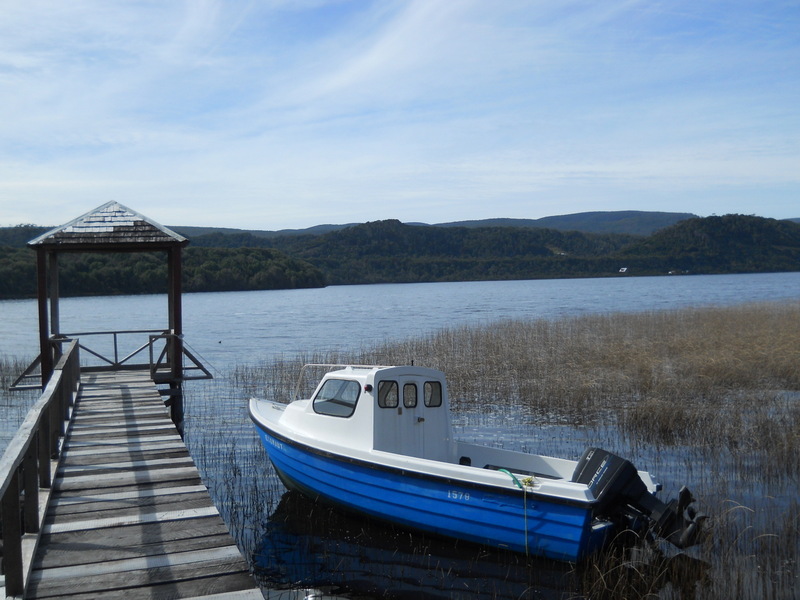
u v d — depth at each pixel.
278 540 8.67
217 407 17.83
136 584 5.59
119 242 15.05
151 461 9.02
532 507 7.62
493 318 53.19
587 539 7.39
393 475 8.60
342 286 194.25
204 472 11.64
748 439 12.81
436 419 9.61
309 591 7.23
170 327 16.95
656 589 7.11
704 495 9.80
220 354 31.19
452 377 20.22
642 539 7.66
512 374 20.91
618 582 6.94
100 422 11.22
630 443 13.22
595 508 7.33
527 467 9.15
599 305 68.00
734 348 22.56
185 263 133.50
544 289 131.00
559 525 7.47
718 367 19.45
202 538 6.52
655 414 14.43
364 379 9.20
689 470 11.20
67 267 91.56
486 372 21.23
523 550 7.80
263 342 36.91
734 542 8.09
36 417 6.49
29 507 6.37
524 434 14.29
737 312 36.66
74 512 7.15
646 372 19.06
